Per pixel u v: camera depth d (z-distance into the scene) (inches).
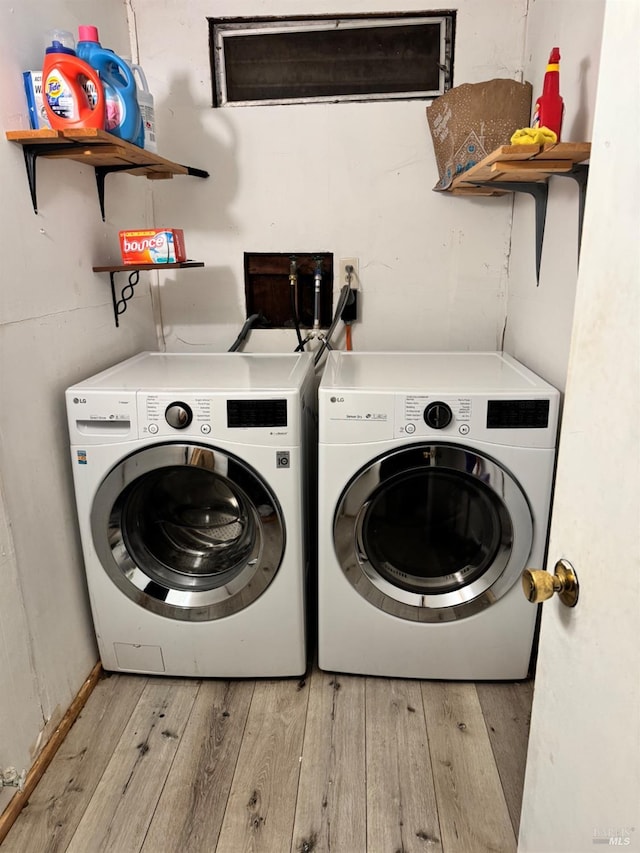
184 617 70.4
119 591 70.2
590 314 28.5
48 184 63.6
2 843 53.9
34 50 60.6
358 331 91.8
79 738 65.4
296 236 88.9
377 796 58.1
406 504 70.0
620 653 26.3
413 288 89.6
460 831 54.7
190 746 64.1
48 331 63.8
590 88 59.6
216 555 73.0
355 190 86.7
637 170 24.1
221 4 81.7
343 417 64.0
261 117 85.0
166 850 53.3
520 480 64.6
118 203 79.8
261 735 65.4
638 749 25.0
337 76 83.9
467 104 73.5
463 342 91.2
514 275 85.2
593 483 28.4
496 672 71.8
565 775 32.8
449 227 87.0
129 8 82.5
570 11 64.6
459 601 68.9
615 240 26.0
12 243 57.2
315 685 72.7
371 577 68.9
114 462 65.6
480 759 62.1
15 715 57.3
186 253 90.3
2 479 55.4
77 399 64.4
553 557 33.0
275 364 79.2
